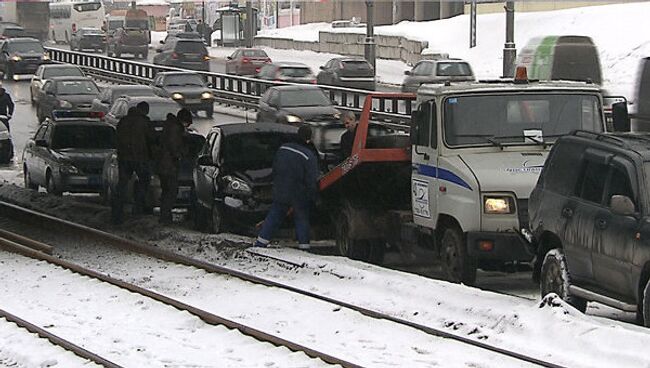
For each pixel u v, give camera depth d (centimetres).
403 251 2512
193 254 2598
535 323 1695
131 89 5738
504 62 6388
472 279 2147
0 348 1650
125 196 3228
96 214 3325
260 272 2328
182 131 3061
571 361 1513
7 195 3772
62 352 1605
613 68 6588
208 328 1762
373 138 2431
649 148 1744
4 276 2322
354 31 10119
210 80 7412
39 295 2108
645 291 1628
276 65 6888
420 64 6531
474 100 2181
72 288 2166
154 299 2006
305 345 1642
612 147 1777
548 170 1927
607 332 1582
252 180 2752
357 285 2131
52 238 2920
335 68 7112
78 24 12656
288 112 4997
